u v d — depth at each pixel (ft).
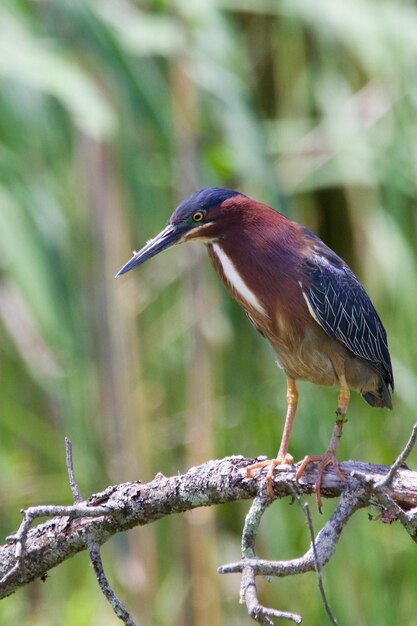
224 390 39.55
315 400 38.60
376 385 28.50
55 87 31.63
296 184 38.52
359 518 38.88
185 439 39.52
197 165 35.94
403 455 18.98
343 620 38.65
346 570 38.96
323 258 27.09
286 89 41.29
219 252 26.91
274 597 40.14
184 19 35.53
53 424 40.68
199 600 38.42
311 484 22.00
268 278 26.40
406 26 36.68
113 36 33.94
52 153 35.63
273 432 38.65
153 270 39.11
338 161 38.27
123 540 38.06
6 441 40.86
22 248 32.68
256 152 34.96
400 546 38.96
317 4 37.04
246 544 21.20
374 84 39.40
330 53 40.55
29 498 39.40
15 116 34.01
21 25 32.96
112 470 37.06
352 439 38.81
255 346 39.83
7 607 40.70
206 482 21.93
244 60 37.63
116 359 36.60
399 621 38.32
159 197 37.45
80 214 36.60
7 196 33.01
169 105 35.73
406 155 37.65
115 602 20.21
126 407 36.65
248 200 26.76
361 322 27.35
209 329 37.35
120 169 36.04
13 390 41.65
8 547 22.06
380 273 39.37
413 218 40.57
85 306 36.19
